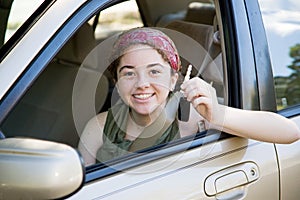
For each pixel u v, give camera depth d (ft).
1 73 4.92
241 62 6.34
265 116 6.13
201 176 5.75
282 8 7.08
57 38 5.14
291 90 6.90
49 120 6.56
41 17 5.17
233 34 6.41
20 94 4.91
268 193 6.30
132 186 5.38
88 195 5.17
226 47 6.42
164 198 5.48
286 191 6.47
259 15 6.72
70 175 4.35
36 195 4.36
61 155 4.38
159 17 10.64
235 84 6.31
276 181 6.35
